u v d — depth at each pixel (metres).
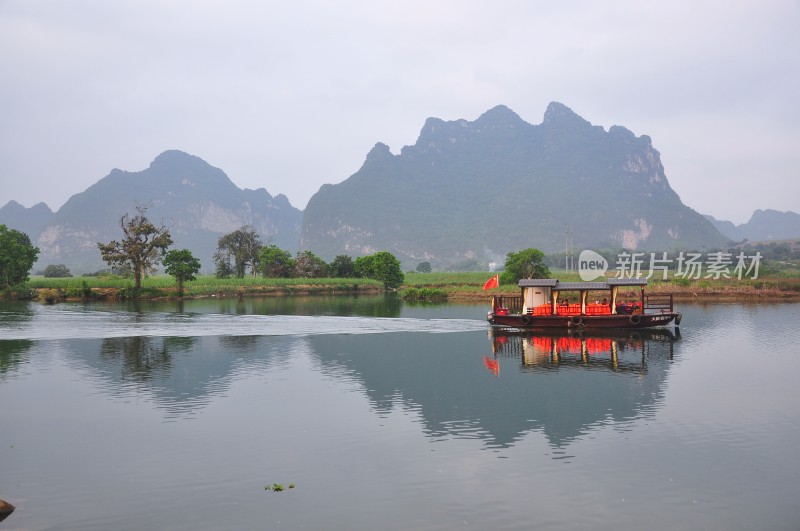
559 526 14.79
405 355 37.88
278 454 19.59
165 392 27.86
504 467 18.48
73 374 31.81
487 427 22.48
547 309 49.50
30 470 18.31
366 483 17.28
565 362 35.59
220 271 141.12
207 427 22.47
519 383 29.89
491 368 33.72
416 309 71.06
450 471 18.16
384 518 15.17
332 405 25.56
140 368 33.41
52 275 150.38
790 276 94.31
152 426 22.59
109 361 35.53
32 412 24.52
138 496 16.47
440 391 28.16
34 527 14.77
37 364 34.50
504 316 48.81
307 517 15.24
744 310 65.19
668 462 18.92
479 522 14.97
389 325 53.06
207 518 15.22
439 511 15.55
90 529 14.69
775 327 50.84
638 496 16.45
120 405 25.55
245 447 20.25
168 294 88.31
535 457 19.34
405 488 16.94
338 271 133.00
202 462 18.92
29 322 54.56
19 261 86.81
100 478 17.70
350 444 20.56
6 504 15.57
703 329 49.69
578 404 25.81
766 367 33.84
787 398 26.75
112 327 51.03
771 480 17.53
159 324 53.19
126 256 87.31
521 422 23.11
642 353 38.62
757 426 22.58
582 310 49.25
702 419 23.52
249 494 16.56
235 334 47.12
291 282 109.50
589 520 15.09
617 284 48.41
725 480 17.52
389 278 115.56
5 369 33.09
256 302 83.50
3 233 87.25
